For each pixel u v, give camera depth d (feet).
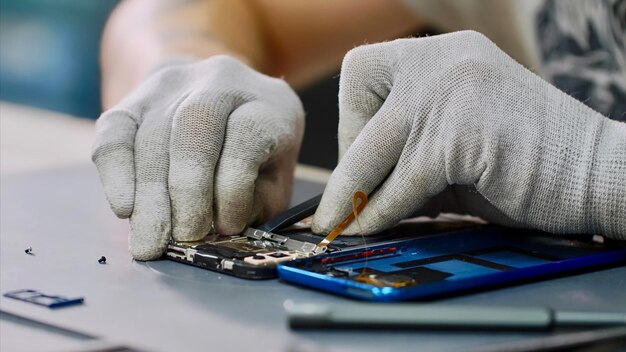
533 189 2.38
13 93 7.42
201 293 2.03
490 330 1.65
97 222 2.86
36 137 5.14
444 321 1.64
